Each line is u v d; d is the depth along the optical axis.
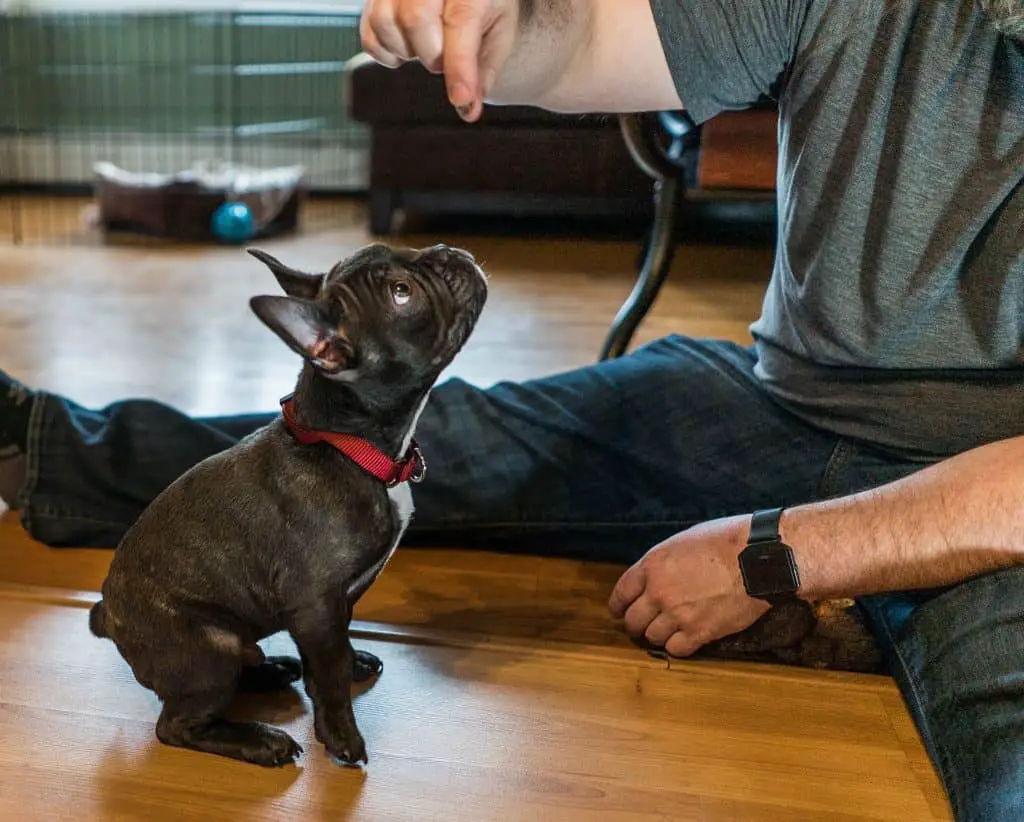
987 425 1.30
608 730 1.20
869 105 1.26
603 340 2.87
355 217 4.61
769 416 1.53
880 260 1.27
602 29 1.34
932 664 1.20
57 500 1.62
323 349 1.01
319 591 1.08
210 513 1.10
